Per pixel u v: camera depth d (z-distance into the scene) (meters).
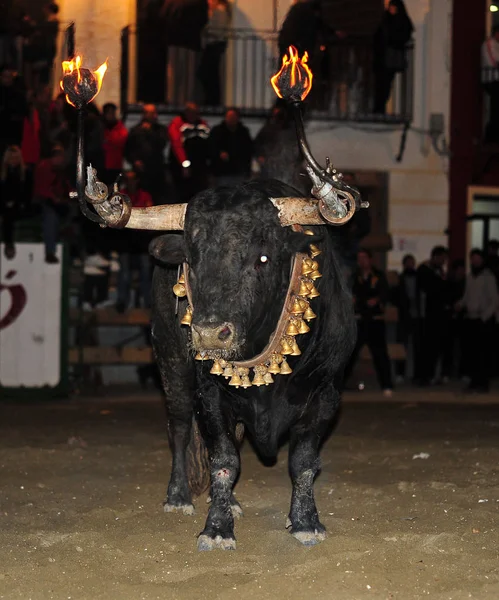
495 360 16.19
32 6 14.86
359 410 12.30
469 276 14.95
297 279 5.41
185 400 6.71
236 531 6.06
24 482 7.63
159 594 4.88
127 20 15.84
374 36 17.45
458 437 9.86
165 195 14.12
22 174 13.49
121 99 16.23
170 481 6.83
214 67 16.61
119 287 14.94
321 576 5.07
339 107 17.94
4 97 13.48
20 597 4.86
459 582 4.97
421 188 18.34
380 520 6.33
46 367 13.73
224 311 4.96
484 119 18.58
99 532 6.11
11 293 13.69
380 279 14.20
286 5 17.09
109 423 11.04
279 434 5.85
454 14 18.42
